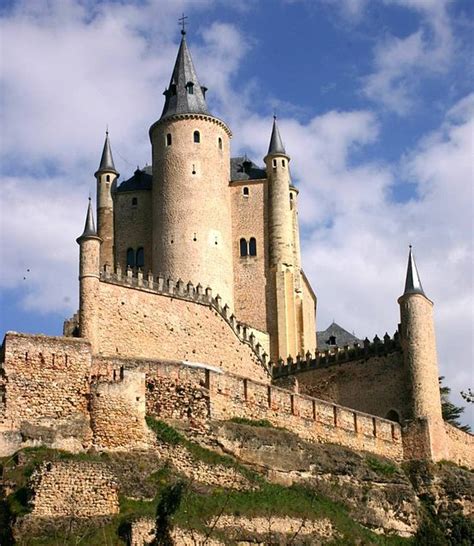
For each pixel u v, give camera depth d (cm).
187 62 10212
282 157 9931
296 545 5703
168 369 6219
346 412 7269
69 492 5231
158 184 9688
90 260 7575
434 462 7612
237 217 9875
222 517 5516
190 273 9338
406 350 8062
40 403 5744
